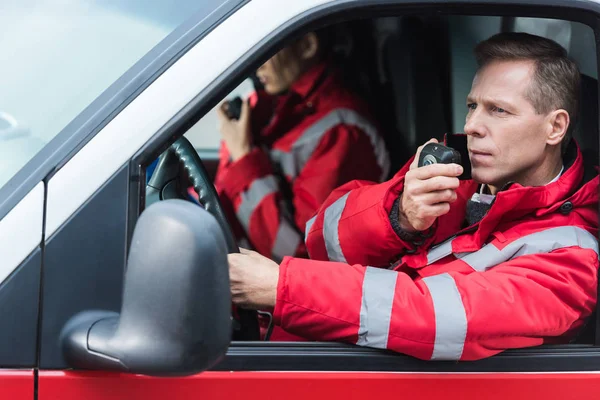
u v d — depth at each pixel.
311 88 4.41
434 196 2.48
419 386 2.15
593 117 2.76
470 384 2.17
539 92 2.54
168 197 2.54
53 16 2.33
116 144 1.99
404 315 2.17
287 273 2.23
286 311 2.22
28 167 2.02
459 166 2.46
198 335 1.71
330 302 2.20
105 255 1.95
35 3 2.36
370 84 4.34
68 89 2.18
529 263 2.36
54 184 1.95
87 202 1.95
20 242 1.92
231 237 2.46
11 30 2.30
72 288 1.93
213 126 4.84
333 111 4.34
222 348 1.74
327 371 2.13
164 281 1.70
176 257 1.70
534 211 2.52
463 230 2.55
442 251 2.55
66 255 1.94
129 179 1.98
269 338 2.55
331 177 4.29
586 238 2.43
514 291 2.26
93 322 1.91
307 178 4.33
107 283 1.95
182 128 2.02
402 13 2.19
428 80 4.08
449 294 2.22
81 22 2.30
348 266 2.28
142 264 1.71
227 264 1.75
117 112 2.01
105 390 1.98
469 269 2.48
